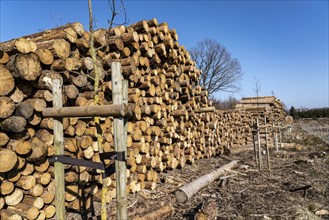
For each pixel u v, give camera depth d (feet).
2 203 11.23
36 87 12.62
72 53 14.52
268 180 22.74
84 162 9.66
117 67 9.19
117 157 9.07
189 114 27.30
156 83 21.16
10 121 11.16
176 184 20.21
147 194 17.61
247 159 34.14
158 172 22.07
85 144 14.34
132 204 15.76
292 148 44.19
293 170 26.58
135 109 18.31
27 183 11.94
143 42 19.79
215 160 32.45
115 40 17.08
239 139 48.70
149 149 20.13
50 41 13.34
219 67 123.44
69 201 13.65
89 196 14.58
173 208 15.42
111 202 15.47
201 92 30.86
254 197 18.17
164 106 22.72
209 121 33.04
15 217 11.10
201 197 18.24
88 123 15.06
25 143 11.54
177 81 25.82
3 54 11.10
